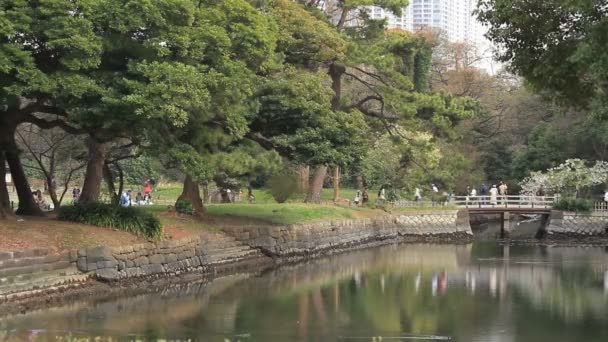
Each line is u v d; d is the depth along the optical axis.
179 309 17.98
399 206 45.19
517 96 59.47
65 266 18.53
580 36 12.91
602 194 51.16
